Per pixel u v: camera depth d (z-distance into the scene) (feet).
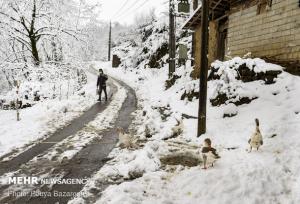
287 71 37.11
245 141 27.96
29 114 49.98
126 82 109.60
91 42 78.07
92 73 143.64
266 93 35.09
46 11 66.80
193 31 70.08
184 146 30.60
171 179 23.39
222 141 29.43
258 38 42.93
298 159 23.32
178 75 70.08
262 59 41.29
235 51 48.62
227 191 20.53
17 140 35.50
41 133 39.11
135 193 20.99
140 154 27.48
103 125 44.16
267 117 30.76
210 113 37.81
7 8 62.80
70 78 74.95
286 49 37.52
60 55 71.67
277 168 22.44
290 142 25.86
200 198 20.24
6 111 55.01
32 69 63.57
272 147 25.72
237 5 48.24
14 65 63.05
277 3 39.01
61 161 28.53
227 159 25.09
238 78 39.78
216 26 57.21
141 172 24.95
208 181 22.07
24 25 64.59
